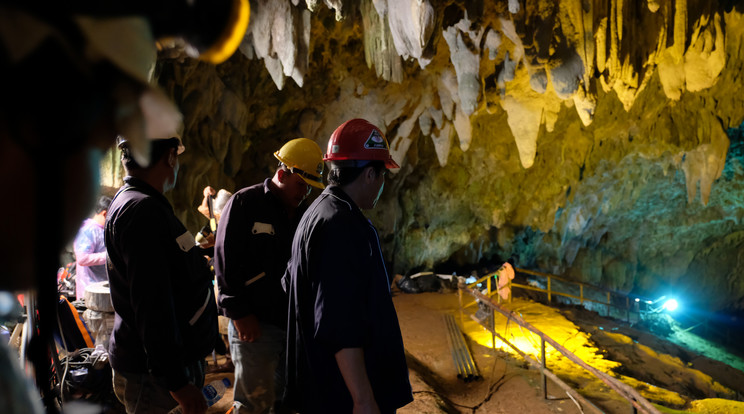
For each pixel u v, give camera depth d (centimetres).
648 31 657
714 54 711
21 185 32
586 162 1267
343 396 191
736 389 1054
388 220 1167
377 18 688
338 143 203
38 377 50
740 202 1441
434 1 517
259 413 296
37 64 32
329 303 181
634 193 1387
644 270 1630
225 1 42
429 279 1148
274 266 293
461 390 611
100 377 289
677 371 904
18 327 275
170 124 43
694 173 1144
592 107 662
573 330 941
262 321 292
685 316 1661
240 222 287
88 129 35
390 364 192
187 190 723
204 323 238
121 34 36
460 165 1203
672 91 772
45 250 33
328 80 885
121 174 469
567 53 630
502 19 621
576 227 1398
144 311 205
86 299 352
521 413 544
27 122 32
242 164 954
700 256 1652
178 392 210
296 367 203
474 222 1296
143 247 206
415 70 874
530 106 841
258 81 821
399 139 1002
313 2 537
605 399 591
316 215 195
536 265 1451
